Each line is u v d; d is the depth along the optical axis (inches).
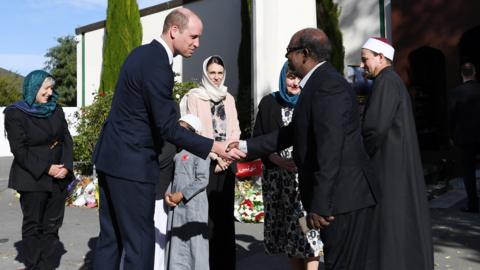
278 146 141.6
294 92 159.9
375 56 162.7
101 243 129.2
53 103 180.7
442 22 393.7
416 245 140.9
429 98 418.9
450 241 228.8
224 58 514.0
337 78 115.6
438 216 283.1
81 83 669.3
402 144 145.7
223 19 514.6
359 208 114.7
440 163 385.7
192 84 404.8
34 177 174.1
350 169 114.7
